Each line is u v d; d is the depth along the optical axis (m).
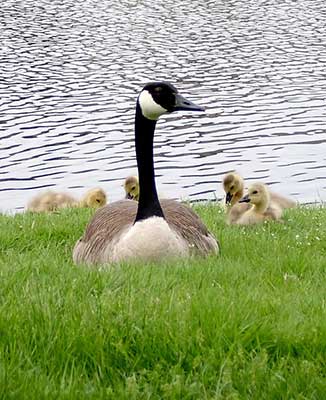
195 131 31.11
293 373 6.12
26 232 11.85
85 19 55.62
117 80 38.53
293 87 37.25
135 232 9.30
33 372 5.98
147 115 9.76
